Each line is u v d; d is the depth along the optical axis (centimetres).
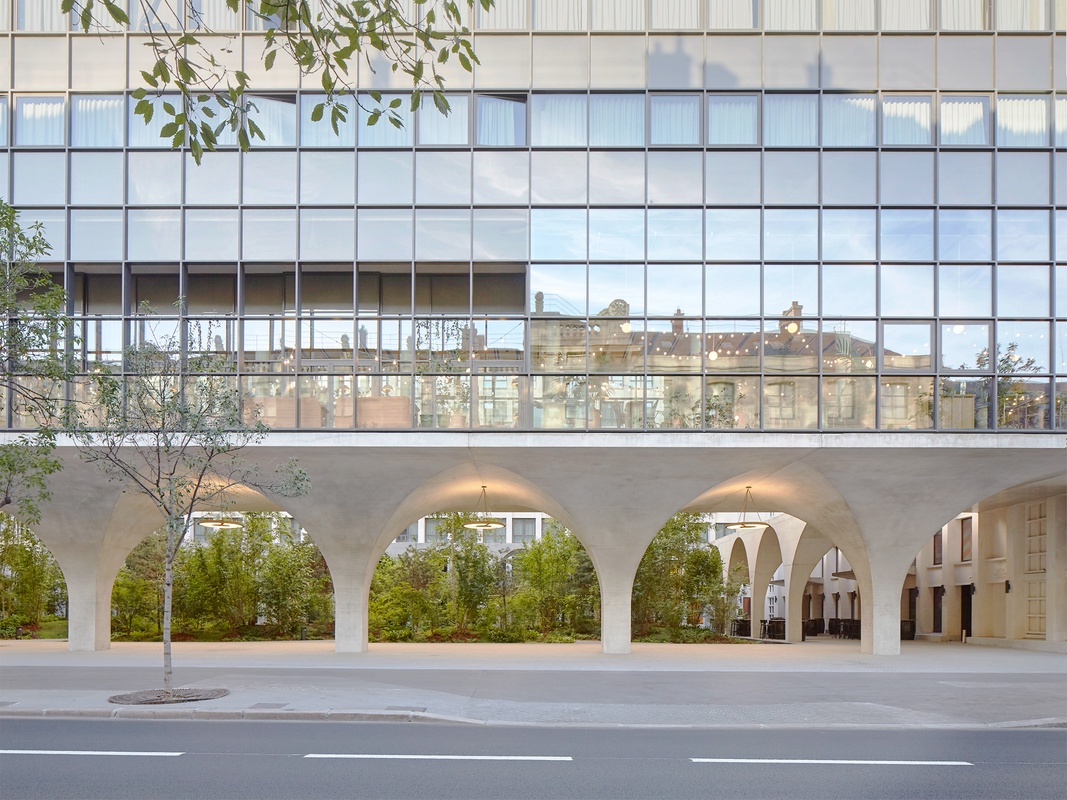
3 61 2173
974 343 2122
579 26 2200
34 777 913
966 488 2380
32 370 1577
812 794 856
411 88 2189
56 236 2148
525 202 2175
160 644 2900
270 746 1091
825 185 2159
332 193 2177
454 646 2839
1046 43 2166
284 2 663
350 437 2117
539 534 7250
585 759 1021
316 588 3562
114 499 2498
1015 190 2144
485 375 2136
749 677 1881
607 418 2123
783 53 2186
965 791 873
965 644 3316
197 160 686
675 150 2178
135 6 2180
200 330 2039
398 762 995
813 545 3762
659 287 2156
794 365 2128
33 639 3216
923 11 2177
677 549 3497
